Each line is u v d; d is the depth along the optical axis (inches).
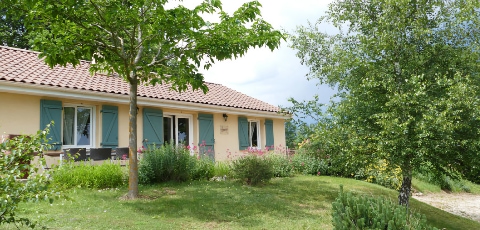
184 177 407.5
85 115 444.8
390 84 299.4
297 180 484.1
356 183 505.7
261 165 412.2
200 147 535.2
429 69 319.3
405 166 298.5
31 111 386.3
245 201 317.1
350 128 311.3
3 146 143.3
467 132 288.5
